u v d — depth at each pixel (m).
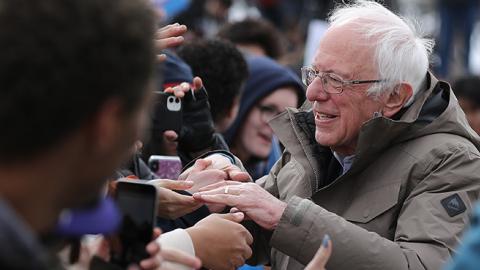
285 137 3.33
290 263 3.17
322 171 3.28
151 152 3.50
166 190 2.71
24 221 1.46
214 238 2.43
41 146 1.42
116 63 1.44
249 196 2.83
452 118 3.10
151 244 1.90
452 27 10.63
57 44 1.38
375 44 3.07
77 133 1.44
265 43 6.23
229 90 4.39
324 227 2.80
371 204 3.04
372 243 2.80
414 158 3.03
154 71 1.55
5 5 1.38
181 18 7.30
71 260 1.86
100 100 1.44
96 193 1.53
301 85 5.11
